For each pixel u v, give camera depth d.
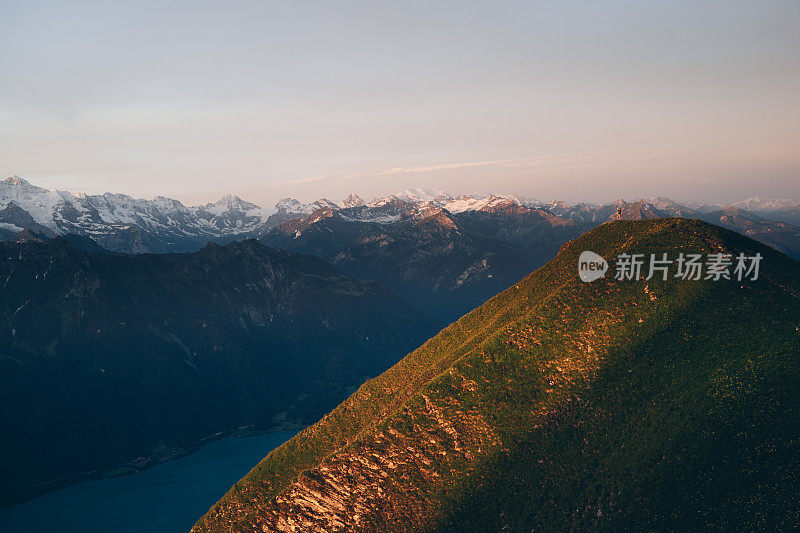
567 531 104.56
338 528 120.75
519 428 120.44
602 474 109.31
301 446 148.00
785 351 116.25
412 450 123.12
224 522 133.88
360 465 124.12
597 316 135.12
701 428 109.12
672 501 102.12
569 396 122.69
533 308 145.00
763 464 102.06
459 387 130.88
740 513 97.75
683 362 120.75
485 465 117.12
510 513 109.75
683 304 131.25
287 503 126.62
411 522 114.75
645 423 113.69
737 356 118.31
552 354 131.12
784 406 108.12
